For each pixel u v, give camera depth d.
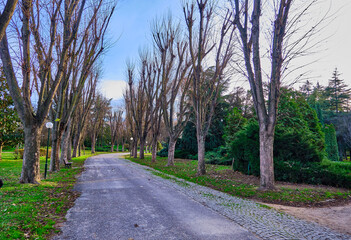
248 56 10.16
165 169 17.22
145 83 25.89
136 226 4.94
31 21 9.76
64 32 10.84
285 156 11.88
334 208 6.94
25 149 9.55
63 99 14.35
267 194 8.30
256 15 9.56
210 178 12.16
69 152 27.22
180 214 5.89
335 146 22.56
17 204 6.17
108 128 71.25
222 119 29.06
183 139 31.94
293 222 5.41
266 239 4.35
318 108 29.98
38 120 9.74
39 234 4.31
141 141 30.19
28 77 9.12
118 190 9.01
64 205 6.56
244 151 13.80
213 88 14.41
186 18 13.65
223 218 5.62
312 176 10.30
